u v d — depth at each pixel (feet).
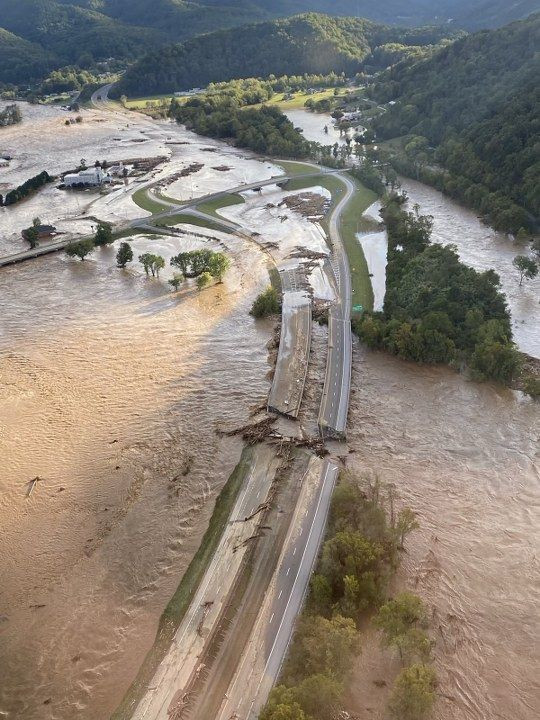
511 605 224.12
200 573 237.25
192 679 199.11
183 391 355.77
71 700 199.82
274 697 173.68
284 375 362.94
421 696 173.99
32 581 243.19
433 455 299.58
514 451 299.99
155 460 303.27
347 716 182.60
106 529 265.34
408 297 423.64
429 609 221.66
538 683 198.70
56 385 364.58
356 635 189.88
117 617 226.58
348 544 222.28
